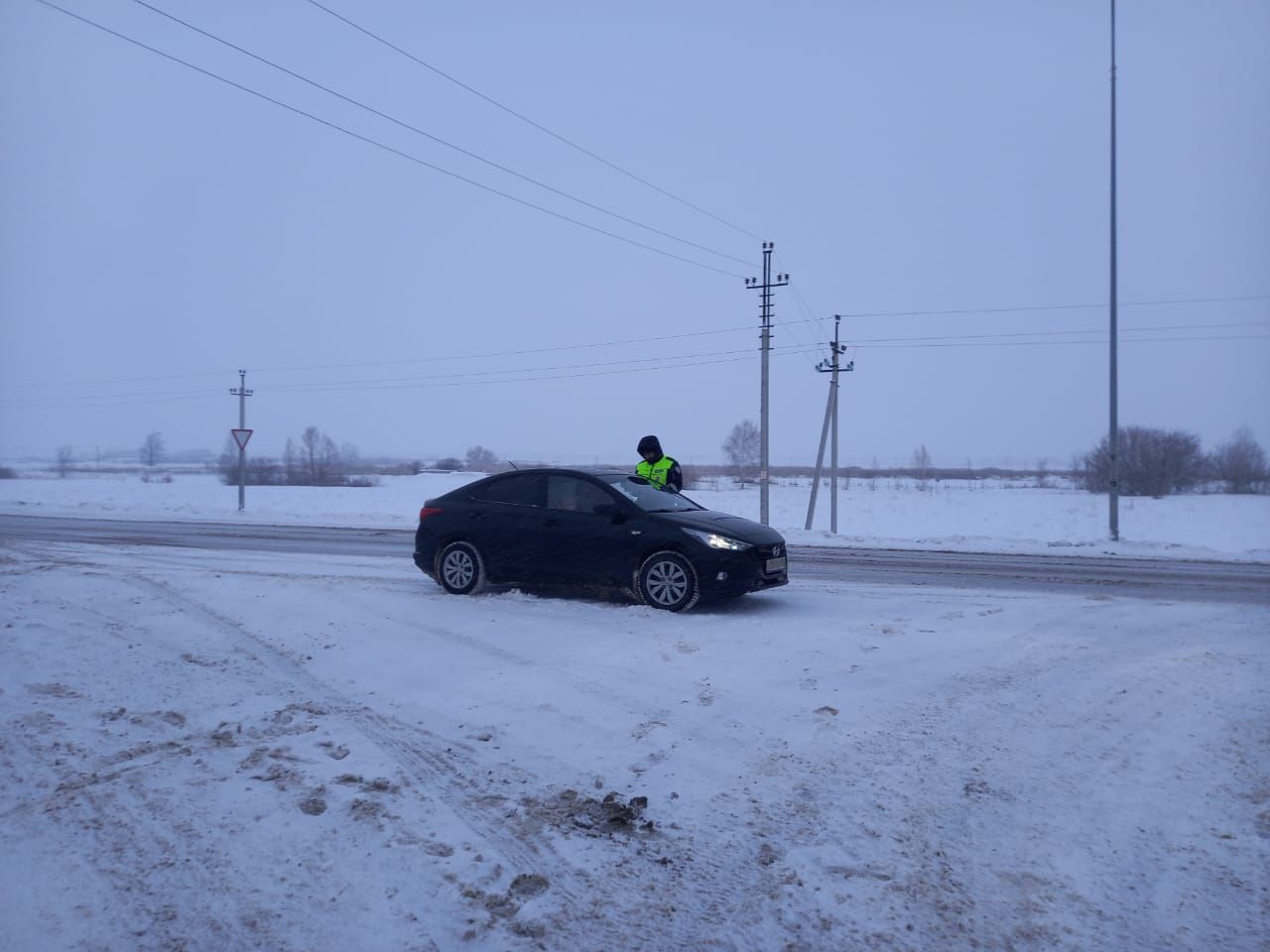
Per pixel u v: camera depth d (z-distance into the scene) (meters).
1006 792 4.64
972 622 8.58
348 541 17.80
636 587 9.17
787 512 39.94
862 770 4.91
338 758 4.93
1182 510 39.84
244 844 3.92
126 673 6.36
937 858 3.94
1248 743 5.38
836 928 3.40
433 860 3.83
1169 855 4.00
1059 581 12.35
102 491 50.62
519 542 9.58
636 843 4.06
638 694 6.14
